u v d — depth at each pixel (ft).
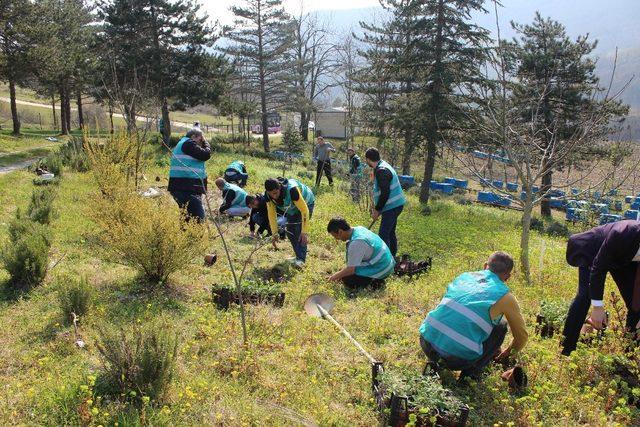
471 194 109.50
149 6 93.66
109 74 91.71
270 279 23.86
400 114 69.87
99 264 24.16
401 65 69.67
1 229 28.99
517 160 30.42
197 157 27.40
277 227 27.99
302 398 13.74
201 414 12.80
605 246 14.75
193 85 99.81
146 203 24.98
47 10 84.64
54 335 16.47
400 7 84.17
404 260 27.68
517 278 26.91
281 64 137.39
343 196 54.90
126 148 37.63
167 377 13.32
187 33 96.78
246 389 14.12
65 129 126.93
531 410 13.26
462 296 14.71
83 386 12.07
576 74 77.77
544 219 79.00
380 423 12.84
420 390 12.89
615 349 16.06
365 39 104.47
